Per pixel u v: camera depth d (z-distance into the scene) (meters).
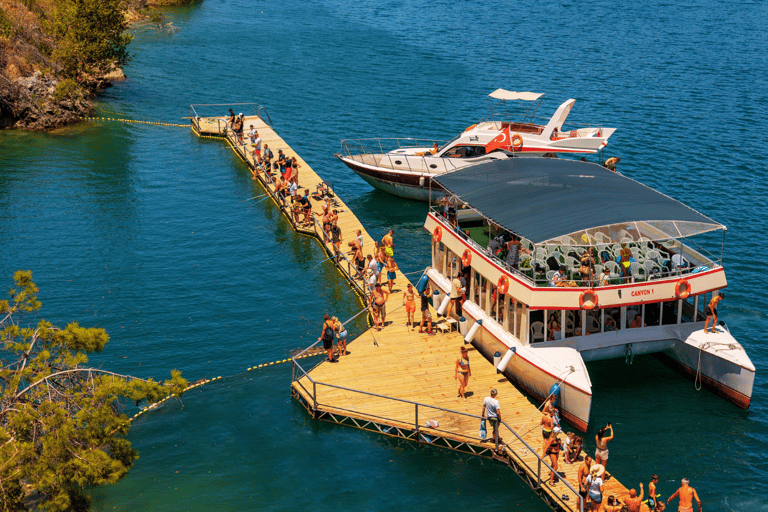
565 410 24.81
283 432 24.95
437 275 32.59
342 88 67.00
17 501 18.23
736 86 66.25
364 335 29.72
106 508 21.58
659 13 99.00
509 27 90.62
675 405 26.16
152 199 45.03
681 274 26.95
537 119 58.88
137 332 31.02
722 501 21.75
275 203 44.91
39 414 18.08
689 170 48.25
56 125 57.22
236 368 28.84
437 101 63.38
